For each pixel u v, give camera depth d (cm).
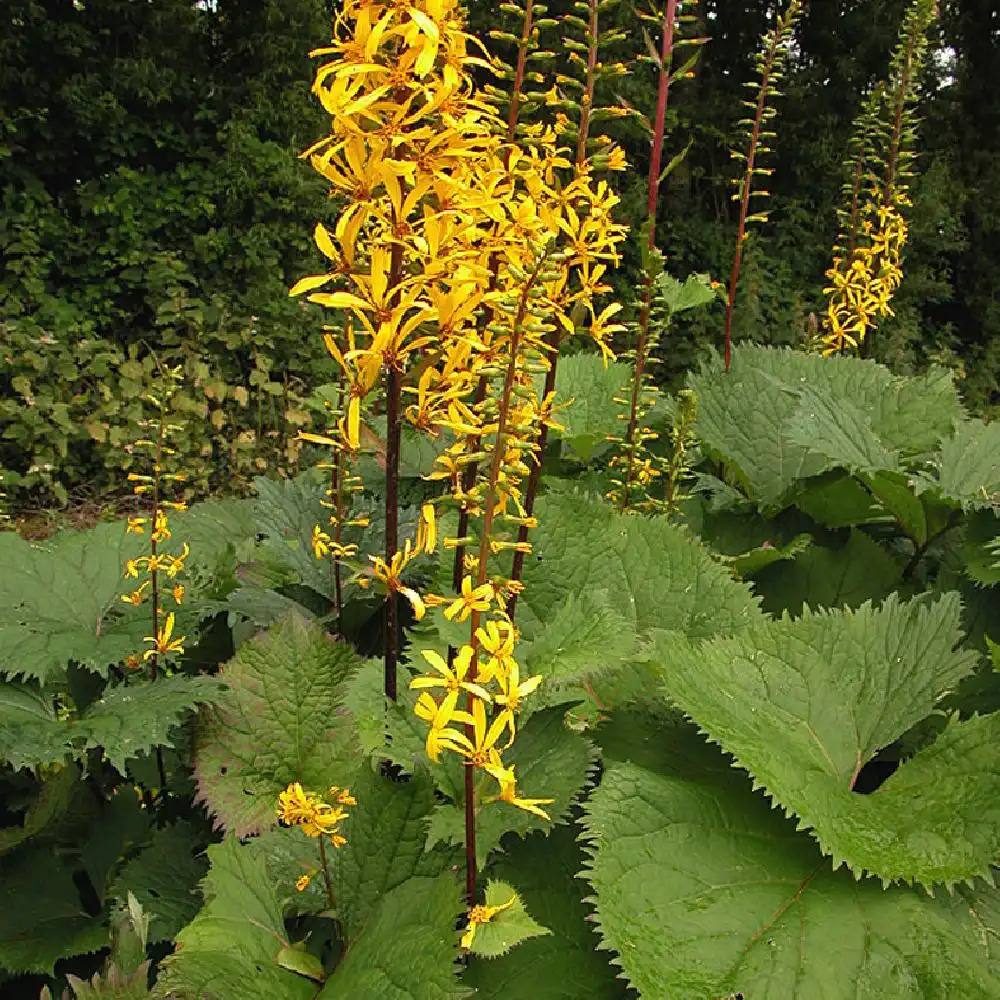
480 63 95
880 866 111
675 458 181
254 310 584
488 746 91
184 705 126
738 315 661
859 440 194
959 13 823
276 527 171
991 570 169
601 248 130
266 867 118
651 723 139
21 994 131
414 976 97
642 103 627
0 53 567
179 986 100
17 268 547
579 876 110
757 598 156
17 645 136
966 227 833
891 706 134
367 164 92
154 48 616
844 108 796
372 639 169
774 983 104
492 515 96
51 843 144
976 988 102
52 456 501
